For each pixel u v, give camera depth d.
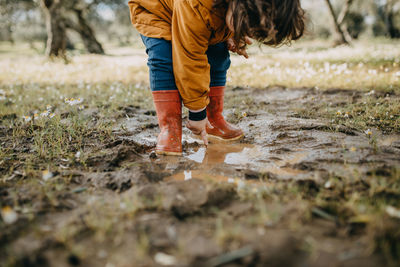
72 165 2.17
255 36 1.71
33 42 31.73
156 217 1.49
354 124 2.92
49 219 1.50
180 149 2.37
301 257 1.21
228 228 1.39
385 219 1.37
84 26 18.48
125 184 1.85
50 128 2.90
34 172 2.00
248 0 1.60
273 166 2.12
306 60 9.06
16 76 7.27
